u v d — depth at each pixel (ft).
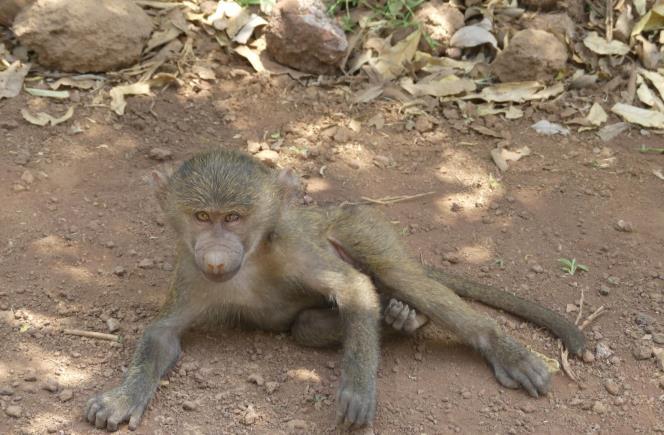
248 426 5.39
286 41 7.40
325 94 7.38
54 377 5.55
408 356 5.77
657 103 7.36
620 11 7.70
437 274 6.07
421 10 7.65
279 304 5.82
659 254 6.35
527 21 7.65
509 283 6.19
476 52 7.61
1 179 6.56
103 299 5.97
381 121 7.22
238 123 7.16
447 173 6.90
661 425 5.48
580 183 6.83
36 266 6.10
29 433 5.31
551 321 5.88
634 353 5.80
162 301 6.00
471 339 5.75
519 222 6.56
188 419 5.41
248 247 5.57
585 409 5.54
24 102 7.03
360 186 6.79
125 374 5.55
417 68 7.53
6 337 5.72
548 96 7.38
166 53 7.45
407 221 6.56
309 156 6.98
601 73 7.52
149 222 6.44
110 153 6.84
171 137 7.00
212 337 5.84
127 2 7.32
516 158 7.00
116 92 7.14
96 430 5.34
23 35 7.13
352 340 5.58
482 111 7.30
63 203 6.48
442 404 5.53
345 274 5.74
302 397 5.51
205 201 5.45
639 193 6.77
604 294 6.13
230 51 7.50
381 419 5.44
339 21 7.68
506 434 5.41
